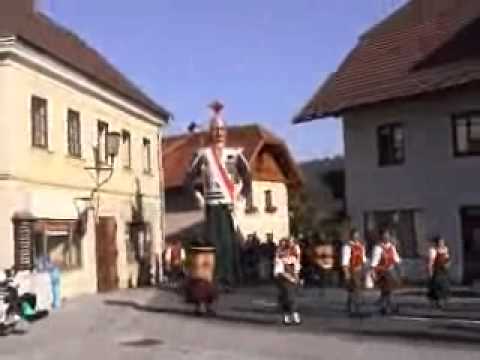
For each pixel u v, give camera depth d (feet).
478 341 47.39
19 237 73.00
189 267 68.59
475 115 86.58
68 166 86.43
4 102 73.05
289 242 60.49
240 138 168.86
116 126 103.76
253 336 53.31
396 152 94.73
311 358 43.88
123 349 49.60
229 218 91.04
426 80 88.84
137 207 111.55
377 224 96.48
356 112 97.71
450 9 98.73
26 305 63.62
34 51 77.15
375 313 63.21
